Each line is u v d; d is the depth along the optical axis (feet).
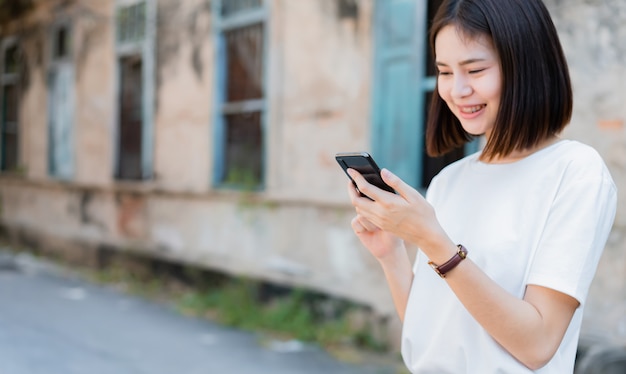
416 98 16.57
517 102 4.26
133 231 28.09
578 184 4.13
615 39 12.62
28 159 37.06
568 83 4.38
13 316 21.02
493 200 4.48
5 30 38.91
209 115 23.88
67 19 32.96
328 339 18.04
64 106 33.78
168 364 16.17
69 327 19.81
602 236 4.13
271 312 20.01
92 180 31.14
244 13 22.27
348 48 18.40
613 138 12.64
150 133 26.91
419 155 16.61
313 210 19.57
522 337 3.99
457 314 4.46
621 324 12.42
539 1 4.35
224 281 22.90
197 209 24.45
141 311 22.27
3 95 39.58
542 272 4.08
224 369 15.78
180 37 25.25
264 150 21.38
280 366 16.02
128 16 28.45
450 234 4.65
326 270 19.15
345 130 18.52
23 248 36.81
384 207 4.18
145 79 27.09
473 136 5.30
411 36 16.70
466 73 4.42
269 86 20.92
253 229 21.83
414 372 4.82
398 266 5.16
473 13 4.31
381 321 17.38
